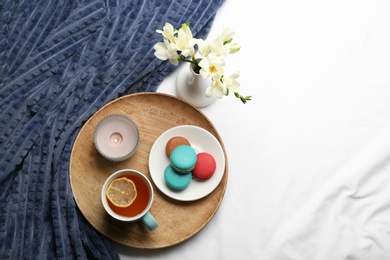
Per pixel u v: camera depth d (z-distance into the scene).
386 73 0.86
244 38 0.85
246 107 0.83
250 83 0.84
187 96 0.80
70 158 0.77
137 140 0.77
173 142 0.78
